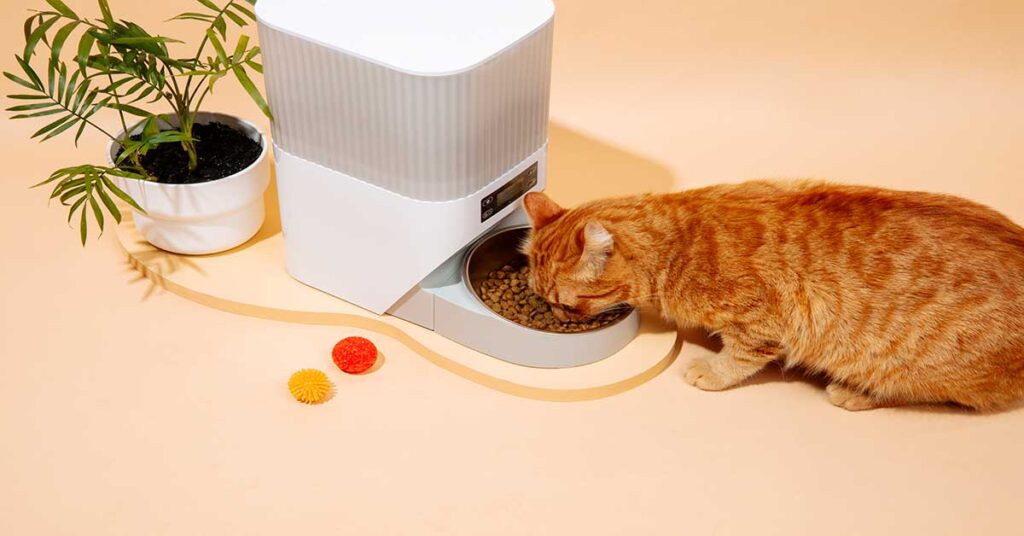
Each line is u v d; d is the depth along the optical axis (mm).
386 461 1300
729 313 1326
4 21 1705
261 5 1308
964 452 1316
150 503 1255
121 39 1356
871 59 1769
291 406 1351
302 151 1345
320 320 1436
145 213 1413
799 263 1295
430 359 1401
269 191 1592
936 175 1639
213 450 1304
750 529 1247
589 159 1672
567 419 1346
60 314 1435
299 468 1291
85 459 1291
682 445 1323
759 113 1737
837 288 1294
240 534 1231
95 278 1479
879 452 1317
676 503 1269
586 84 1757
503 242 1438
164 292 1467
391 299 1398
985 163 1658
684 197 1356
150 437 1313
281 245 1510
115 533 1228
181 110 1447
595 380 1358
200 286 1446
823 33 1774
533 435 1328
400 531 1237
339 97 1282
